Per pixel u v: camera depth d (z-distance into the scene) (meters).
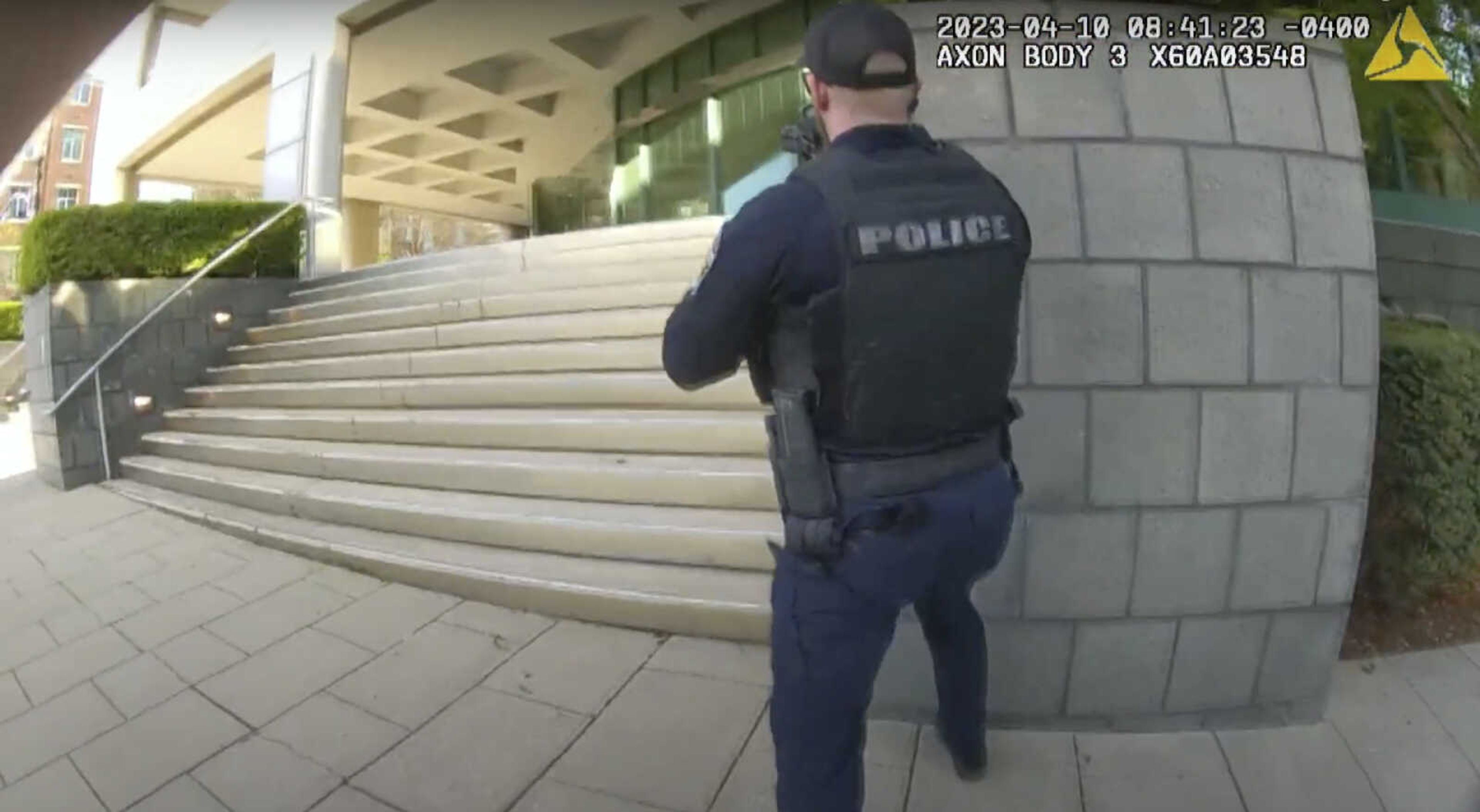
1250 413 1.98
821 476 1.35
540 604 2.99
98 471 6.14
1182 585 2.00
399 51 10.99
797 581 1.42
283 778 2.14
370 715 2.41
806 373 1.32
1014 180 1.94
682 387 1.44
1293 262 1.99
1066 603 2.01
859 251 1.22
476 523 3.48
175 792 2.12
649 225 6.21
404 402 5.00
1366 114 3.43
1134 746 2.00
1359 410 2.04
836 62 1.36
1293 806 1.77
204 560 3.94
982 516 1.42
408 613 3.10
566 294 5.27
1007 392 1.49
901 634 2.08
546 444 3.99
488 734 2.26
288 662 2.78
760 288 1.27
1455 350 2.44
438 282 6.71
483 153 16.41
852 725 1.45
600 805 1.93
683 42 10.89
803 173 1.32
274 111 10.36
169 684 2.69
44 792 2.16
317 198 8.38
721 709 2.30
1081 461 1.97
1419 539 2.41
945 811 1.79
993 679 2.05
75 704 2.61
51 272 6.02
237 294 7.12
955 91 1.96
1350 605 2.17
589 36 11.28
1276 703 2.06
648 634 2.79
